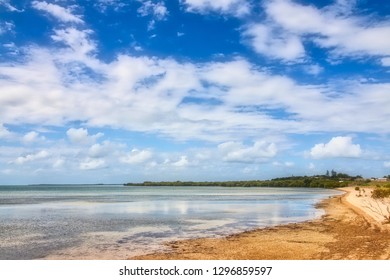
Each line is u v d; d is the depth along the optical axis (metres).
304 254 23.56
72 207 65.31
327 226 37.00
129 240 29.75
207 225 38.94
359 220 40.84
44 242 29.08
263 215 49.66
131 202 81.75
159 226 38.19
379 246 25.42
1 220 44.22
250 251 24.72
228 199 94.88
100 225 39.09
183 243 28.08
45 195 127.69
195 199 96.06
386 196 69.25
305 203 75.38
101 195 128.25
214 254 23.89
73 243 28.58
